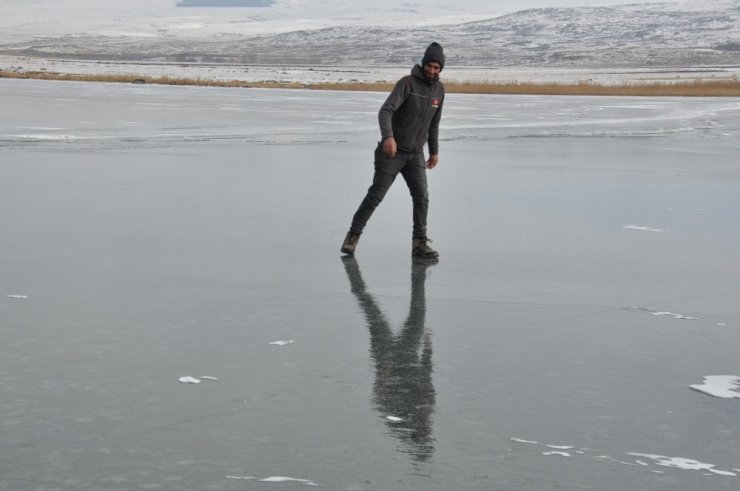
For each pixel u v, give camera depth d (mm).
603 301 7316
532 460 4164
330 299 7270
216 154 18953
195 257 8828
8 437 4352
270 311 6859
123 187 13633
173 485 3846
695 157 19828
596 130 28406
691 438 4477
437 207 12477
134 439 4344
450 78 128750
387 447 4289
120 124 26969
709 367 5629
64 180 14250
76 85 65875
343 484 3877
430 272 8383
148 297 7230
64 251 8984
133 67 172625
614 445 4371
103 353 5738
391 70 184500
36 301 7055
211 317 6660
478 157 19531
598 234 10445
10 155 17781
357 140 23141
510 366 5598
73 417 4625
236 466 4047
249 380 5242
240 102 43875
